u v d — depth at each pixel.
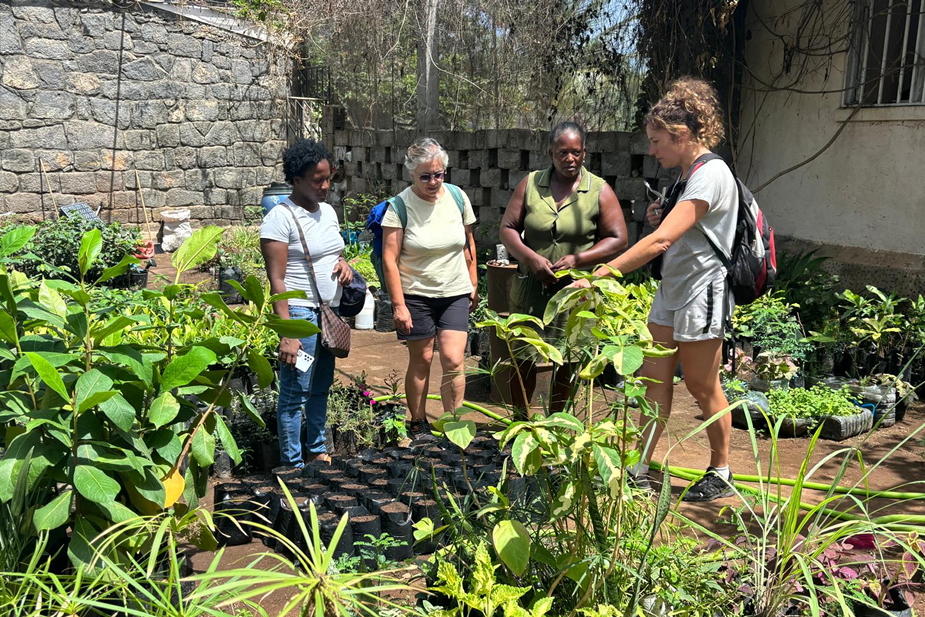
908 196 6.64
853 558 2.89
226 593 2.69
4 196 12.43
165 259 12.34
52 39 12.38
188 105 13.55
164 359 2.80
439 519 3.40
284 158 3.91
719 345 3.72
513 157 9.08
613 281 2.53
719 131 3.69
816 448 4.76
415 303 4.39
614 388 2.58
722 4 7.59
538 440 2.16
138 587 2.05
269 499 3.65
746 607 2.53
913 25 6.56
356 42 11.97
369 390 5.17
